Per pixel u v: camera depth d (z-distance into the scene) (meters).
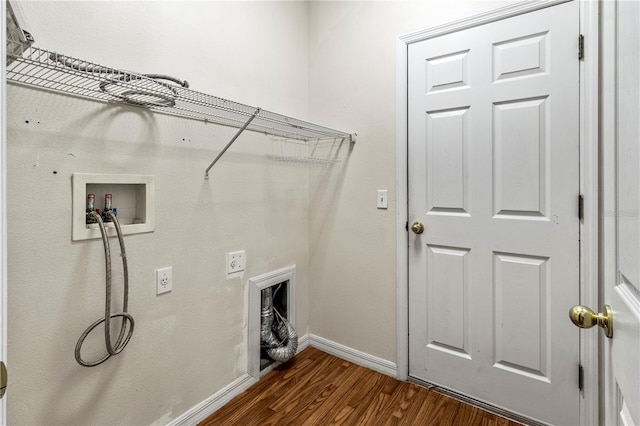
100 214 1.21
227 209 1.68
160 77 1.23
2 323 0.51
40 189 1.05
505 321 1.59
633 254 0.56
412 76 1.81
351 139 2.05
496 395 1.62
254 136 1.84
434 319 1.80
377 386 1.83
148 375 1.37
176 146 1.44
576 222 1.41
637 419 0.54
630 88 0.58
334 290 2.17
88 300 1.17
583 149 1.38
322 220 2.21
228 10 1.67
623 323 0.62
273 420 1.56
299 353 2.20
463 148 1.68
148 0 1.32
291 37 2.09
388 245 1.93
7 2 0.66
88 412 1.19
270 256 1.97
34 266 1.04
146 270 1.34
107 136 1.20
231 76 1.68
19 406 1.03
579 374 1.42
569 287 1.43
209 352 1.61
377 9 1.93
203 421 1.55
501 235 1.59
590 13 1.35
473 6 1.62
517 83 1.52
